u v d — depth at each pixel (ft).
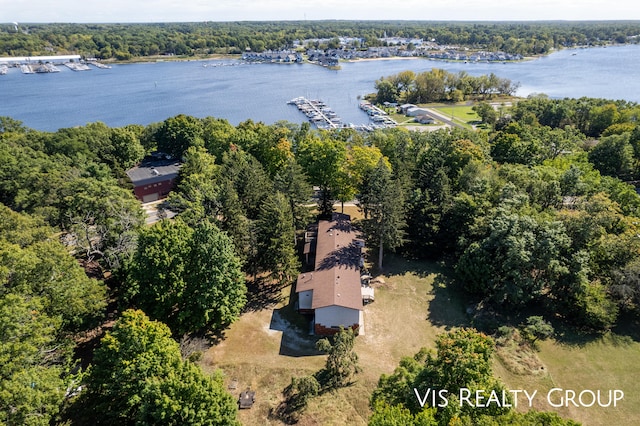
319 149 229.25
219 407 90.43
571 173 198.18
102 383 99.91
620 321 146.72
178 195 219.00
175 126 298.97
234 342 143.64
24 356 90.99
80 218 171.42
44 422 86.17
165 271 135.44
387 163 222.48
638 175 281.95
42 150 255.70
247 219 182.09
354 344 142.10
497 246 156.66
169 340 107.24
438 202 194.90
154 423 86.99
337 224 202.49
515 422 73.31
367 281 176.14
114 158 256.52
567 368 130.00
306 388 114.32
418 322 153.99
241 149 263.70
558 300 153.17
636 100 568.00
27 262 110.11
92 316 131.34
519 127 353.72
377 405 84.48
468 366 85.81
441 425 77.56
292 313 160.35
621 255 151.02
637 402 116.78
